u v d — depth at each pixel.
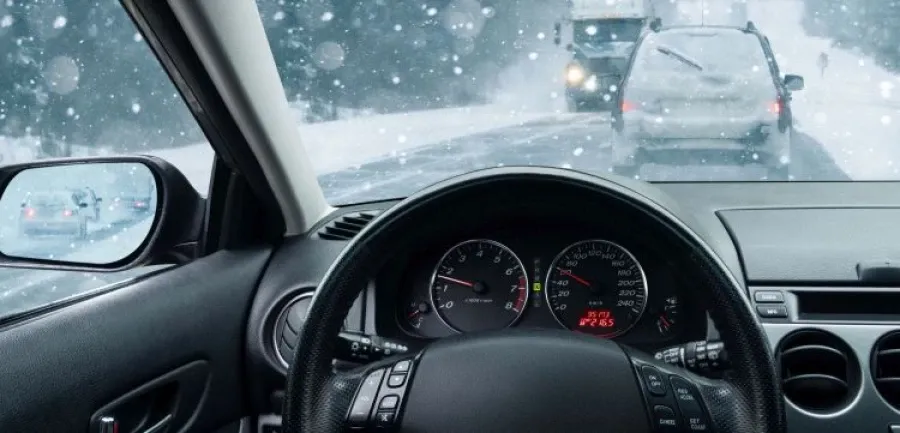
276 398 2.17
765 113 5.17
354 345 1.31
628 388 1.15
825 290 1.97
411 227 1.25
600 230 1.88
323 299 1.20
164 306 1.86
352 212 2.53
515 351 1.18
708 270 1.16
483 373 1.16
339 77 8.34
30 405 1.44
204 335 1.99
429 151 9.02
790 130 5.35
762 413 1.13
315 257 2.26
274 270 2.25
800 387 1.85
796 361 1.89
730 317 1.15
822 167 6.61
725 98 5.20
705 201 2.40
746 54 5.38
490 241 1.92
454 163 8.30
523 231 1.92
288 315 2.17
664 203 1.99
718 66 5.37
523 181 1.24
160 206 2.07
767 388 1.13
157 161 2.06
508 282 1.93
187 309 1.94
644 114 5.30
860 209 2.27
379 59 10.48
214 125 2.06
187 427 1.94
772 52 5.84
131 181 2.06
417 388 1.17
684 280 1.22
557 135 8.34
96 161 2.01
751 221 2.22
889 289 1.96
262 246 2.32
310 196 2.39
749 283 2.01
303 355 1.18
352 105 9.03
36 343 1.49
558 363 1.17
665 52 5.49
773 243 2.09
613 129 5.66
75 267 1.99
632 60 5.64
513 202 1.29
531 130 9.23
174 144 2.18
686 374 1.21
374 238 1.22
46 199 1.96
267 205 2.28
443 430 1.14
